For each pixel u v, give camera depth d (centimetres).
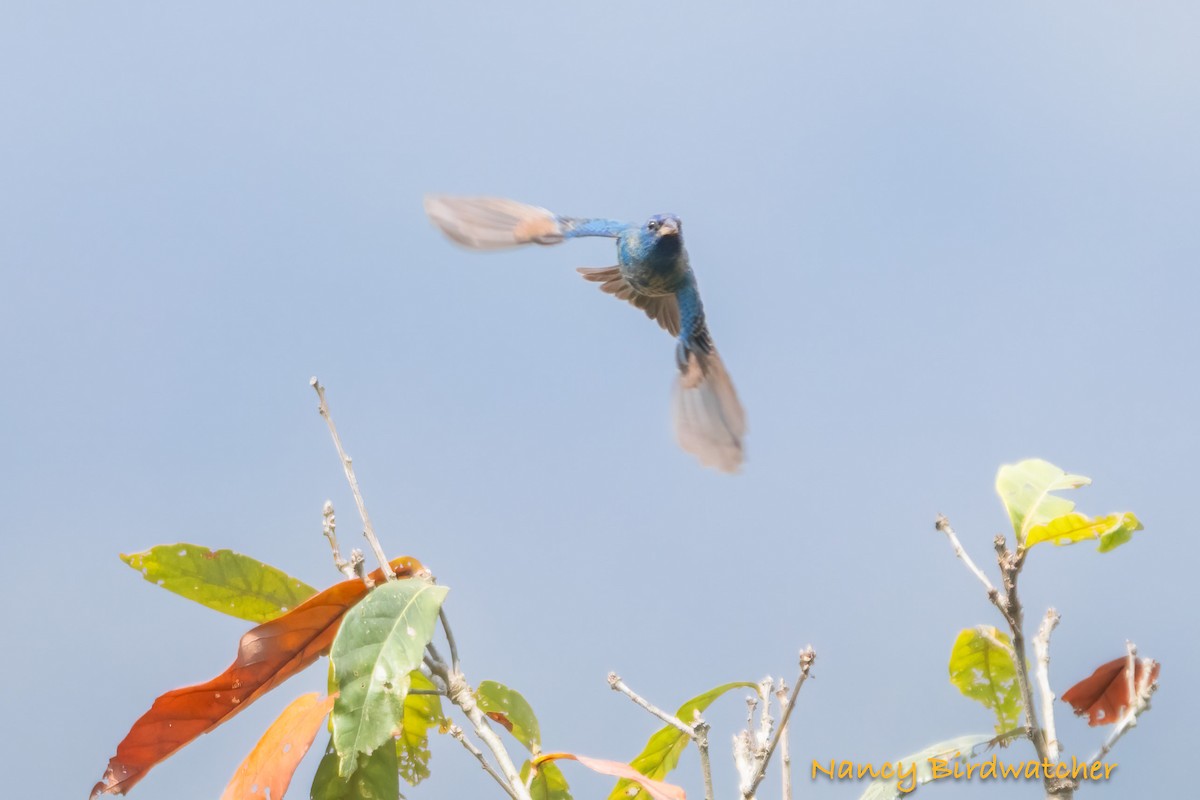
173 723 770
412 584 767
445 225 782
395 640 765
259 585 773
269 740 768
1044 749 770
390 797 769
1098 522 775
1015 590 770
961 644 784
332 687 770
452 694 767
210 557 772
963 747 775
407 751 777
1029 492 778
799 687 765
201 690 770
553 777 776
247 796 767
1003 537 771
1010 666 784
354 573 770
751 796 765
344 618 765
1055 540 775
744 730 769
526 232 782
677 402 786
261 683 770
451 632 768
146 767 770
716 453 784
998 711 784
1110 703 780
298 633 770
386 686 764
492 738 766
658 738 778
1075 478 778
